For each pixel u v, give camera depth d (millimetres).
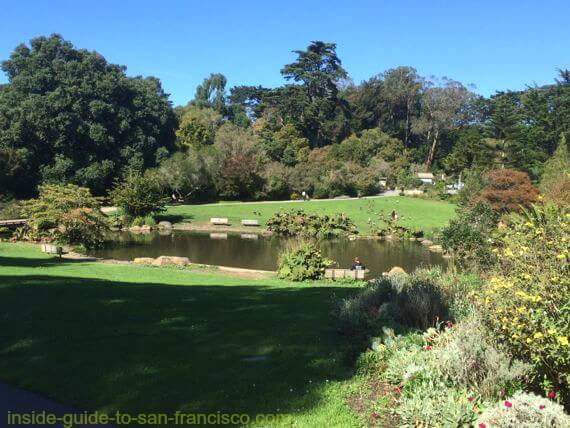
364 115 92562
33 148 49906
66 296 10203
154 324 8031
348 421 4762
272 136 76625
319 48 90062
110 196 42031
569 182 15516
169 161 52594
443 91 88812
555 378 4742
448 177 71250
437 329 6902
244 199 55875
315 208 48656
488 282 6512
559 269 4773
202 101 99125
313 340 7238
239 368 6012
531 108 77312
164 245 31297
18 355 6395
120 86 55125
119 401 5066
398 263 25938
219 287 13594
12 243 26562
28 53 54250
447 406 4523
